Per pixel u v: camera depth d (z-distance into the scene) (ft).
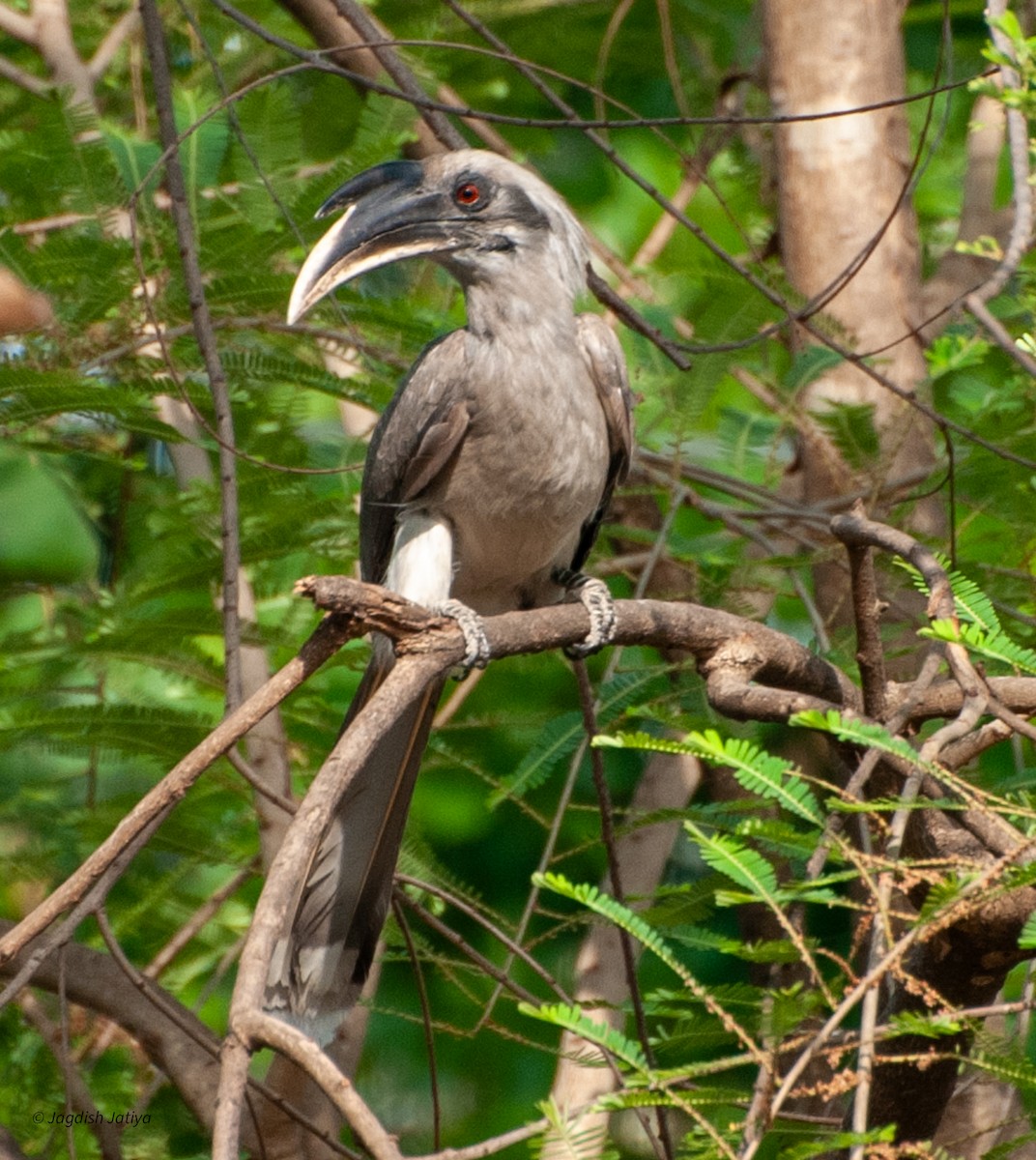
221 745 17.37
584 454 27.66
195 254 23.99
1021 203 25.17
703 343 31.17
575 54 43.91
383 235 26.86
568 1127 14.53
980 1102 27.17
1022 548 30.45
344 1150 22.53
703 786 38.11
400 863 28.71
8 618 34.37
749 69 42.78
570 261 27.71
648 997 22.75
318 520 30.96
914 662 29.71
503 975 23.25
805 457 35.29
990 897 13.29
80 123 28.76
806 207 35.40
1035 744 19.72
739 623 23.20
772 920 23.86
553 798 39.37
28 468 26.50
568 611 23.22
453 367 27.25
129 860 20.71
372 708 17.93
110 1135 24.95
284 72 23.73
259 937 13.80
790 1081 12.62
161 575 30.53
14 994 19.20
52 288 26.99
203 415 31.58
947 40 26.20
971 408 31.27
